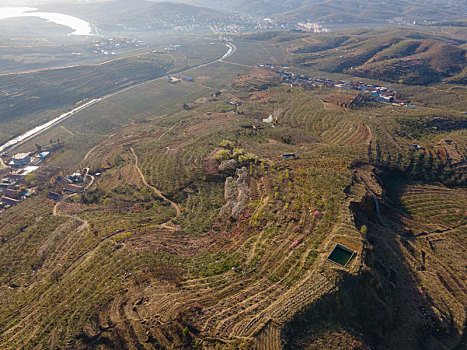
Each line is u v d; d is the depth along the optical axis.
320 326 48.31
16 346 56.22
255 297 53.94
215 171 112.62
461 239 81.25
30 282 74.50
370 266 57.94
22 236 92.62
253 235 73.75
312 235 67.12
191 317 52.38
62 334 56.47
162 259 72.12
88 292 64.62
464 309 60.34
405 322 54.50
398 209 91.88
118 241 82.19
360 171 96.12
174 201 105.88
